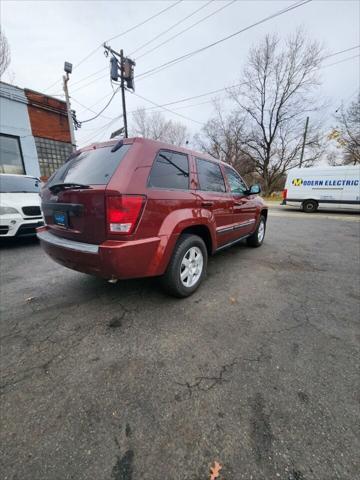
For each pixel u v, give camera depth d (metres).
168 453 1.19
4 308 2.58
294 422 1.34
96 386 1.59
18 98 10.22
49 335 2.13
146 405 1.45
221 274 3.57
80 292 2.96
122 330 2.20
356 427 1.31
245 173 29.53
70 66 10.85
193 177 2.81
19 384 1.60
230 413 1.40
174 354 1.89
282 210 14.26
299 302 2.74
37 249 4.90
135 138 2.24
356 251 4.96
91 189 2.02
